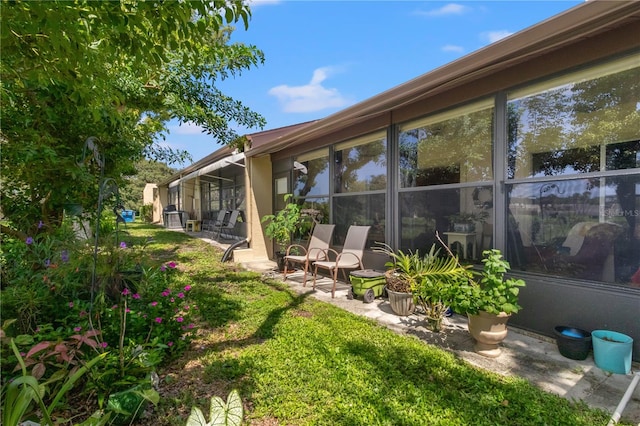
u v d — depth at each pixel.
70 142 3.76
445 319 3.43
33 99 3.20
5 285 2.80
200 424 1.32
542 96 2.98
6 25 1.62
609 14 2.11
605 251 2.62
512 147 3.18
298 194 6.49
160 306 2.70
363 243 4.56
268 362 2.55
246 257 7.19
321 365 2.50
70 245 3.11
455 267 3.30
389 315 3.63
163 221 17.64
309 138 5.67
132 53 1.91
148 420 1.91
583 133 2.80
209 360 2.60
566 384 2.22
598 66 2.61
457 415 1.92
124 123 4.18
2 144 3.17
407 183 4.23
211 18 1.91
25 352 1.99
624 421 1.84
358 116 4.20
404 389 2.19
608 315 2.56
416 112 4.08
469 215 3.52
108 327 2.42
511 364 2.50
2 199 3.85
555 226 2.90
